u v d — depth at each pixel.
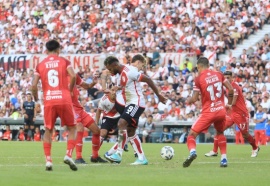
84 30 125.25
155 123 94.81
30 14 132.75
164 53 108.56
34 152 62.78
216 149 57.91
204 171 41.34
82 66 112.81
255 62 103.94
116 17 124.81
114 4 127.75
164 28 118.88
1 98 108.38
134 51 112.81
